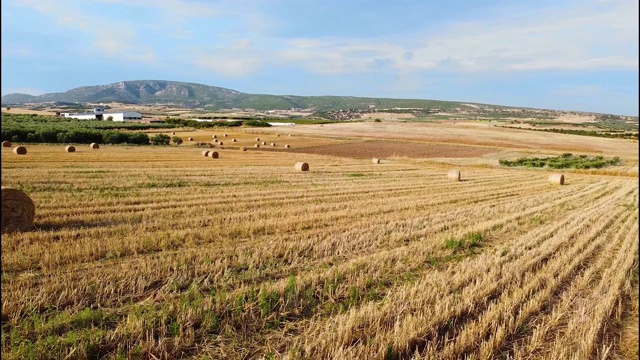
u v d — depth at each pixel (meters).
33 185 18.77
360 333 6.43
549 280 8.80
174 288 7.84
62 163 28.67
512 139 84.12
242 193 19.44
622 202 21.45
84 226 12.29
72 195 16.75
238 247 10.59
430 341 6.25
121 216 13.64
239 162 36.97
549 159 54.12
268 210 15.60
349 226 13.59
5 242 10.19
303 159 43.66
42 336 6.05
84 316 6.49
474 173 37.78
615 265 10.16
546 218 16.47
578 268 10.12
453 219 15.57
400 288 8.25
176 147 52.25
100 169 26.34
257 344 6.27
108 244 10.12
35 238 10.66
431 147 68.44
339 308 7.39
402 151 62.12
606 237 13.40
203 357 5.87
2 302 6.80
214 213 14.80
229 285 8.20
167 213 14.44
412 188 24.53
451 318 7.11
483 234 13.29
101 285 7.59
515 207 18.78
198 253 9.94
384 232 12.95
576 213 17.64
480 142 78.50
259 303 7.31
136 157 36.25
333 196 19.89
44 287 7.46
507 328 6.87
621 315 7.69
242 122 111.56
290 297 7.60
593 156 60.38
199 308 6.82
